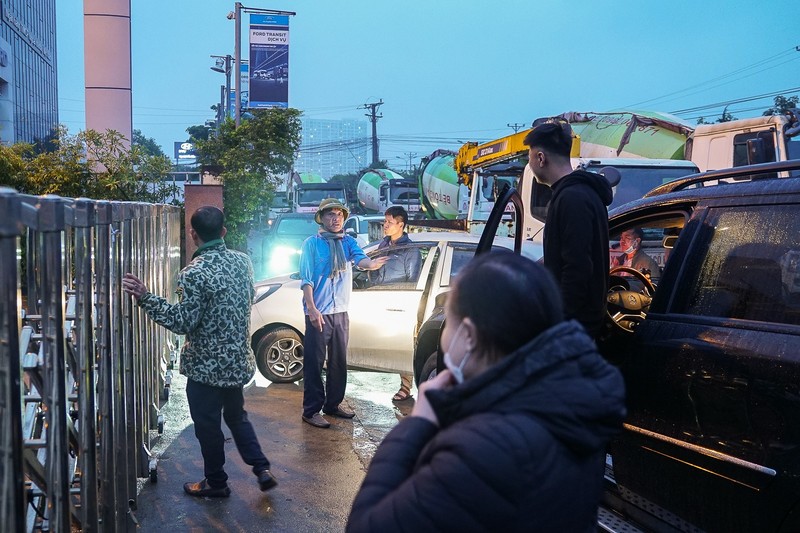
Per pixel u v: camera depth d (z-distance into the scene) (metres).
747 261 3.01
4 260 1.84
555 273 3.23
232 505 4.50
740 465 2.72
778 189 3.04
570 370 1.45
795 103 31.56
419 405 1.60
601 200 3.26
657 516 3.20
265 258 18.25
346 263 6.21
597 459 1.58
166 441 5.62
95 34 16.17
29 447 2.53
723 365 2.84
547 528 1.41
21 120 73.06
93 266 3.30
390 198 32.66
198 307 4.19
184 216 11.72
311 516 4.37
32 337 2.75
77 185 11.96
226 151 18.81
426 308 6.55
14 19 70.00
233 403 4.56
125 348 4.08
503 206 3.98
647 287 4.72
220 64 36.56
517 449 1.37
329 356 6.33
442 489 1.37
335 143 74.00
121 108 16.39
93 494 2.97
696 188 3.53
